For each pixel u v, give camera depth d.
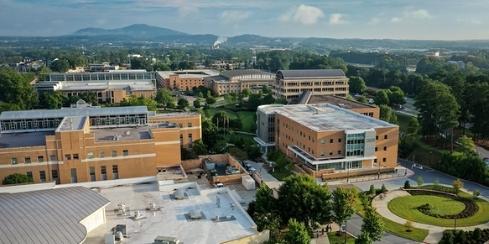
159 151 107.00
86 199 62.72
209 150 131.00
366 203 85.12
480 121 137.75
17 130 108.81
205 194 76.56
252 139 154.12
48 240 50.59
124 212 67.38
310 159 112.81
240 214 67.88
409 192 99.62
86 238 58.69
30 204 57.09
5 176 89.19
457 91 156.25
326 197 71.31
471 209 88.81
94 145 92.19
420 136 146.00
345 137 111.88
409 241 74.50
